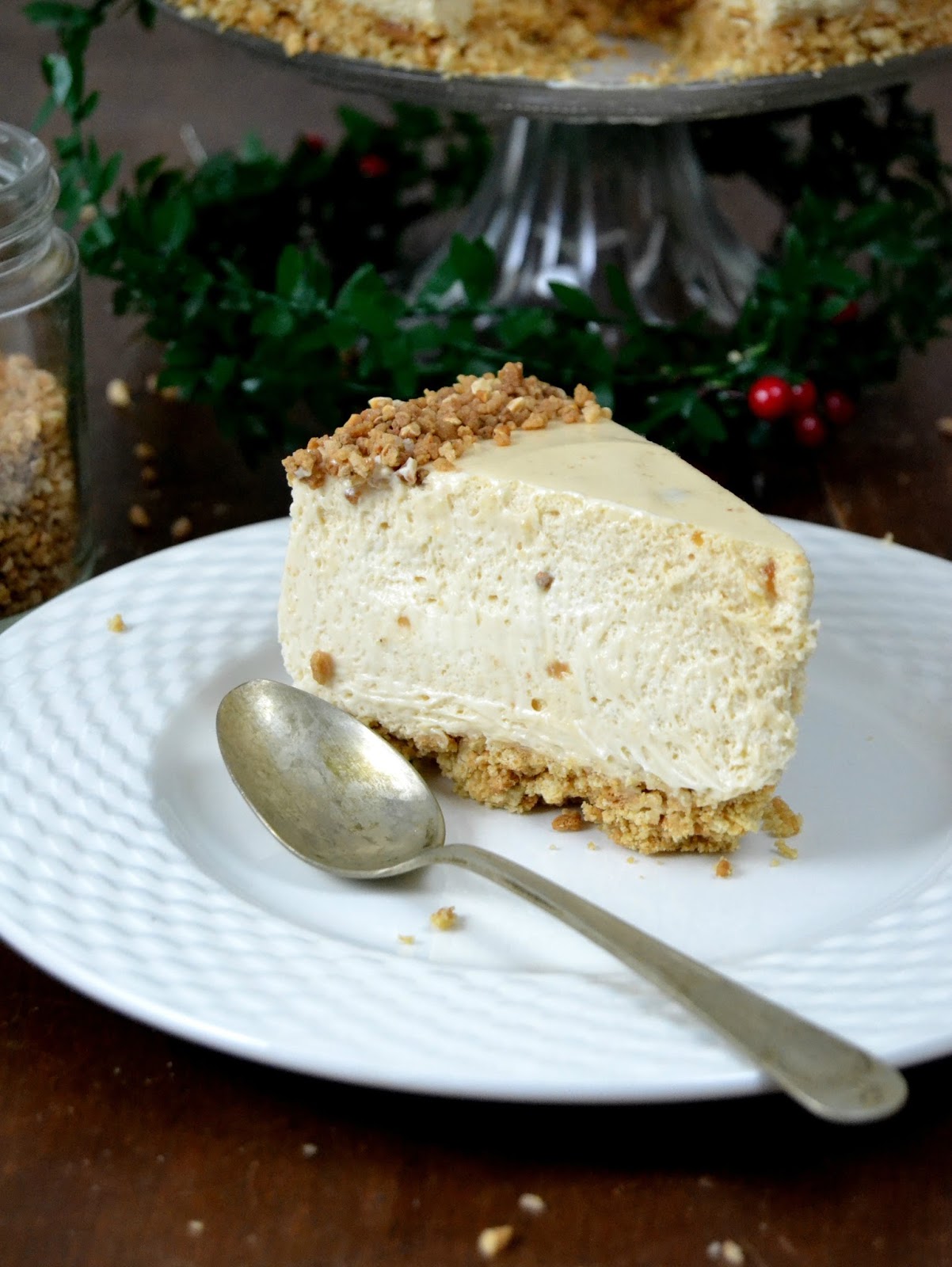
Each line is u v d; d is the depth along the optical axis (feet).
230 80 3.27
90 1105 1.74
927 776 2.01
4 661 2.06
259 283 2.66
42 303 2.20
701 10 2.52
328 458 1.99
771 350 2.46
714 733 1.92
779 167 2.76
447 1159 1.70
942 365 2.71
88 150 2.51
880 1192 1.69
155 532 2.40
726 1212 1.67
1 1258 1.65
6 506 2.19
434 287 2.40
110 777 1.96
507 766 2.00
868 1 2.43
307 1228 1.66
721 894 1.89
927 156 2.72
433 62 2.46
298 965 1.77
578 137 2.72
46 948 1.75
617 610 1.93
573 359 2.38
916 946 1.79
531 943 1.83
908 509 2.44
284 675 2.10
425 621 2.00
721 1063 1.67
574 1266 1.64
